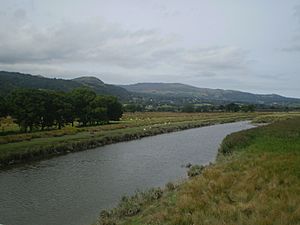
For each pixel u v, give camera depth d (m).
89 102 96.56
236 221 13.23
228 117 141.75
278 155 27.11
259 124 108.31
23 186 31.48
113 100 104.94
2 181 33.66
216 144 60.47
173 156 47.69
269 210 13.87
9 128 83.19
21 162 44.25
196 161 42.88
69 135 68.44
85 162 44.06
